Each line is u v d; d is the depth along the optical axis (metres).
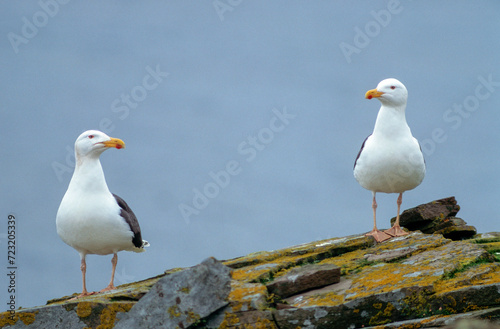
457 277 12.68
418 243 15.31
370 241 16.53
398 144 17.06
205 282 12.09
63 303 13.13
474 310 11.75
